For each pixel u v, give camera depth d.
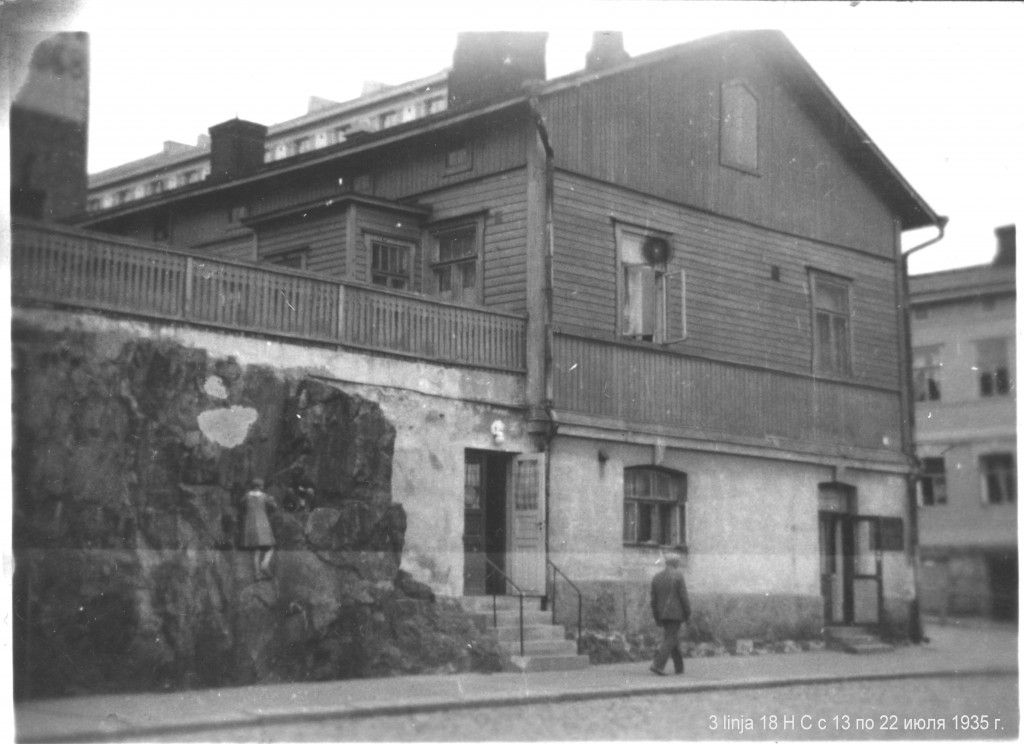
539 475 20.64
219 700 14.42
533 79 23.16
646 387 22.80
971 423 25.70
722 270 24.64
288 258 23.97
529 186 21.67
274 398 17.55
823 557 25.89
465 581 20.42
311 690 15.59
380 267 22.97
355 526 17.88
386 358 19.17
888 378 27.39
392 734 12.84
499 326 20.89
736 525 23.94
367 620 17.48
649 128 23.67
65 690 14.37
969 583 24.45
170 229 27.89
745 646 23.44
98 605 14.87
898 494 26.83
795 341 25.81
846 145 27.41
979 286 26.03
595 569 21.41
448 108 24.17
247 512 16.53
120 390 15.90
